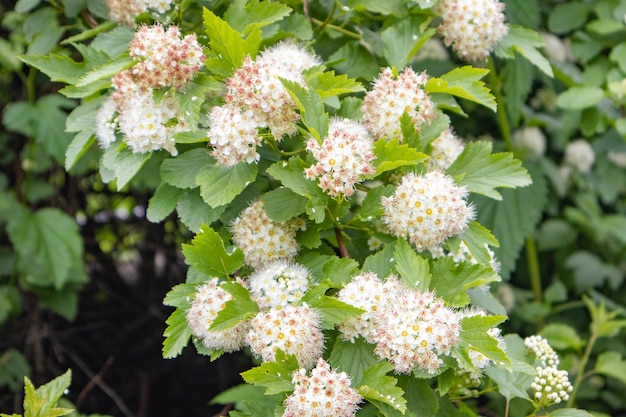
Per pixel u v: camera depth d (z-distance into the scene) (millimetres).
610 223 1165
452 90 810
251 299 761
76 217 1207
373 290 755
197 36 859
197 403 1303
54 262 1041
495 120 1096
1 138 1115
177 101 788
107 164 805
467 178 810
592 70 1054
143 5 845
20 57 822
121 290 1298
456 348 742
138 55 777
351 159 755
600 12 1060
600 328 1000
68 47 999
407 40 855
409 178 777
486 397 1123
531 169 1048
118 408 1263
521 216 1021
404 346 734
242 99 768
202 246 770
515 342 826
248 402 796
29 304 1141
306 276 775
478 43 856
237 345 776
